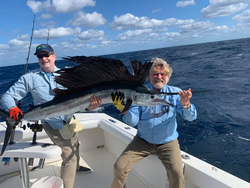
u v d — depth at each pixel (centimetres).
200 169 175
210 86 970
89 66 173
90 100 180
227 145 419
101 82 182
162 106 197
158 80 200
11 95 199
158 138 195
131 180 246
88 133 317
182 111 197
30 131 269
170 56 3275
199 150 410
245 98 716
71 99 182
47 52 208
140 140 205
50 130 215
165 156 189
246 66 1434
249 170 335
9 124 177
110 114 664
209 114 592
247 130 475
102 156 307
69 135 213
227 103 682
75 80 180
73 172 212
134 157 198
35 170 273
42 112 185
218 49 3641
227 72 1301
